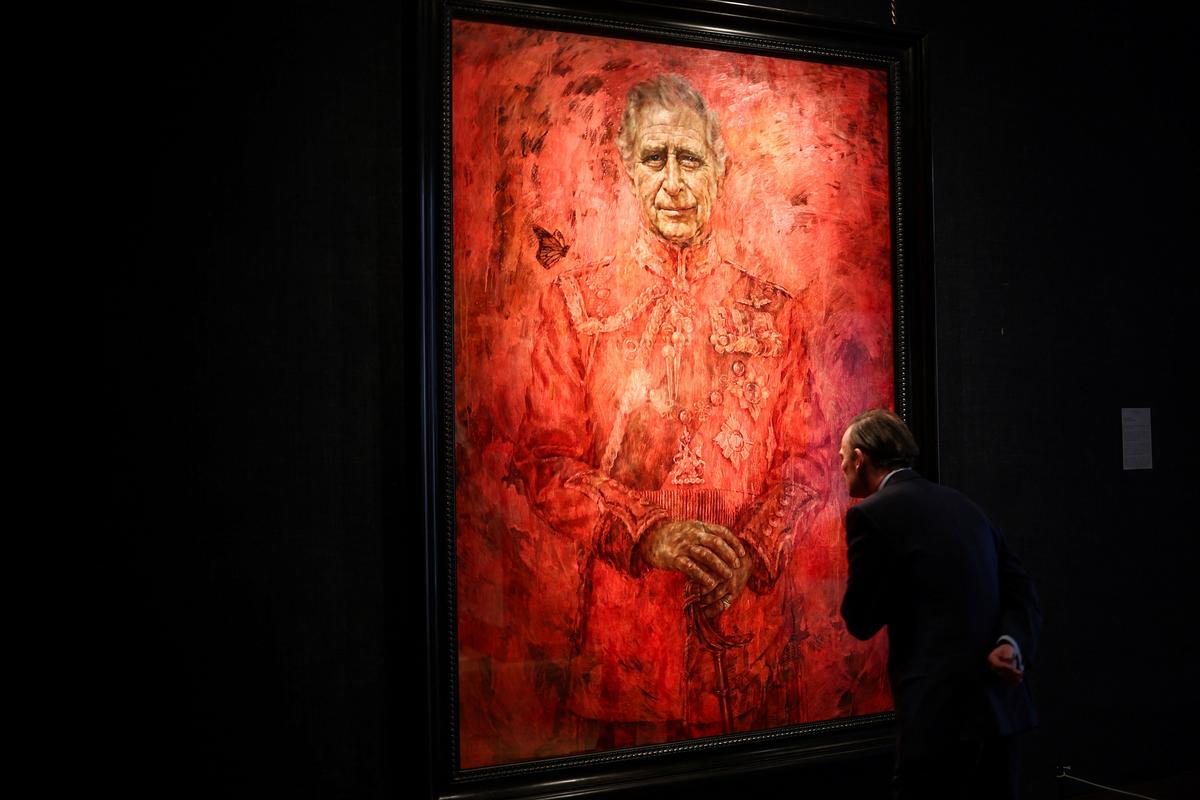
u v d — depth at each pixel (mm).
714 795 2885
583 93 2801
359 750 2564
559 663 2729
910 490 2490
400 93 2662
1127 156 3797
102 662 2348
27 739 2283
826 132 3109
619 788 2746
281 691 2500
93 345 2371
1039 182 3598
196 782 2418
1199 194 3951
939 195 3393
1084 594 3621
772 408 3014
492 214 2688
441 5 2621
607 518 2797
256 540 2494
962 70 3453
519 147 2723
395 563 2621
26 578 2297
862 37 3143
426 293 2559
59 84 2363
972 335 3439
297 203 2561
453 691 2596
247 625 2477
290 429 2537
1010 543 3480
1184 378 3898
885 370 3178
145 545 2396
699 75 2939
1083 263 3682
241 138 2516
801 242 3066
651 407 2855
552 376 2744
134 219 2416
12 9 2330
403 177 2615
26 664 2289
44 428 2324
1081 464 3639
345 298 2598
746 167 2994
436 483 2586
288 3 2566
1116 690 3670
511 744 2668
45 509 2316
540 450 2727
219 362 2479
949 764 2248
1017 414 3516
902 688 2309
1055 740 3545
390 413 2631
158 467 2414
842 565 3094
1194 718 3828
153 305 2426
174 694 2406
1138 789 3611
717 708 2906
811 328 3074
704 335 2928
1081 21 3707
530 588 2705
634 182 2852
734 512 2951
